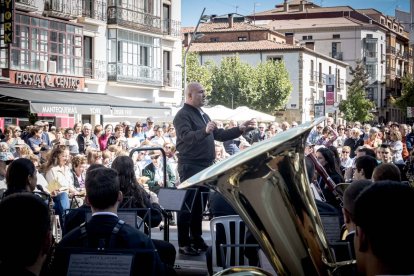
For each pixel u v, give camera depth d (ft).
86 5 117.50
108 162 39.96
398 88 314.76
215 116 103.71
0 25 88.48
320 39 272.31
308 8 298.15
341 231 16.78
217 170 9.95
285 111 209.36
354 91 223.92
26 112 78.48
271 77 195.21
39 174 33.50
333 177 25.75
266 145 9.89
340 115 219.41
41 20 100.27
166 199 22.88
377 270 6.53
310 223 10.05
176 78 142.82
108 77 122.83
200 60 217.97
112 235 12.79
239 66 197.06
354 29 267.39
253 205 10.05
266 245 10.16
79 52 109.40
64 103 75.56
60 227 30.63
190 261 23.99
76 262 12.02
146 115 88.74
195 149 24.71
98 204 13.00
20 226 8.21
